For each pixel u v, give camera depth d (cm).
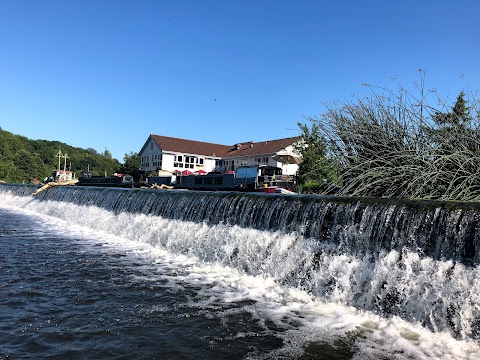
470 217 604
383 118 1048
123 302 679
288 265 830
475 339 521
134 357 479
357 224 767
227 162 6112
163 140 6412
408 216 686
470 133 895
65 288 752
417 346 514
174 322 592
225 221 1119
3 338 522
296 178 2192
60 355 478
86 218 1870
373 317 622
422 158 921
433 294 588
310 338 539
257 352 497
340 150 1128
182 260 1034
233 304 679
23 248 1161
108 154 14975
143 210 1554
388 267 668
